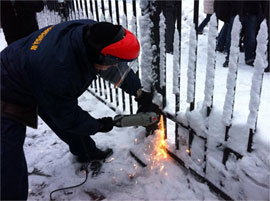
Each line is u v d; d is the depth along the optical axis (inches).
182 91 122.8
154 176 80.9
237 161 63.4
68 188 80.7
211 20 56.1
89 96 136.8
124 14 85.6
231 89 57.1
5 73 55.7
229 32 134.5
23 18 111.0
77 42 51.1
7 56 56.8
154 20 71.3
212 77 61.2
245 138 59.6
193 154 75.7
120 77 70.1
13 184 55.4
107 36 49.6
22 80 55.0
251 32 129.1
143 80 81.7
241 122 60.7
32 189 81.9
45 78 51.1
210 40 57.9
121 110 109.7
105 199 75.9
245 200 61.9
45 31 58.1
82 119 61.5
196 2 58.4
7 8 107.3
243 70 133.6
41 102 55.7
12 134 55.9
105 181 82.0
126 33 53.1
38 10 112.9
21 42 58.3
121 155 91.7
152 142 88.0
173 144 85.4
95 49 50.3
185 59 163.3
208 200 70.0
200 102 73.5
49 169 89.4
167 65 156.9
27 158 95.0
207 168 71.5
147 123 70.4
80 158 88.7
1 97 56.4
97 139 100.5
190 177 77.5
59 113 55.6
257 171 57.2
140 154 87.8
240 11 50.4
